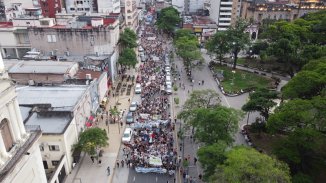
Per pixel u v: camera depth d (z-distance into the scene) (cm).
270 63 10775
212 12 15738
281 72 9938
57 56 8688
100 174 5044
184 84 8888
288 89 5878
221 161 4141
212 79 9412
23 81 6812
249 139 5900
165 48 12694
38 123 5053
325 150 4931
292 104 4912
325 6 15612
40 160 3306
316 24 11169
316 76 5756
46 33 8588
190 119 5375
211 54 11088
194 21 14962
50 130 4838
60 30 8531
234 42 9950
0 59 2705
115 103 7556
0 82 2642
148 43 13288
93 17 9919
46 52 8831
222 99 7906
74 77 7006
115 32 9294
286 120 4728
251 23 14038
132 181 4900
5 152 2700
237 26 10381
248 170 3447
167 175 5050
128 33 10525
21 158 2820
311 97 5800
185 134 6109
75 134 5341
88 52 8819
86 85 6425
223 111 4859
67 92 6119
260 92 6306
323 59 6838
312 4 15575
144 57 11119
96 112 6731
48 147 4788
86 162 5353
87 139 5031
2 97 2634
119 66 9806
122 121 6675
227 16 14512
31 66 7188
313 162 4659
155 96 7962
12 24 9631
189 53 9331
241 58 11519
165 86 8525
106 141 5359
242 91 8388
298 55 8912
